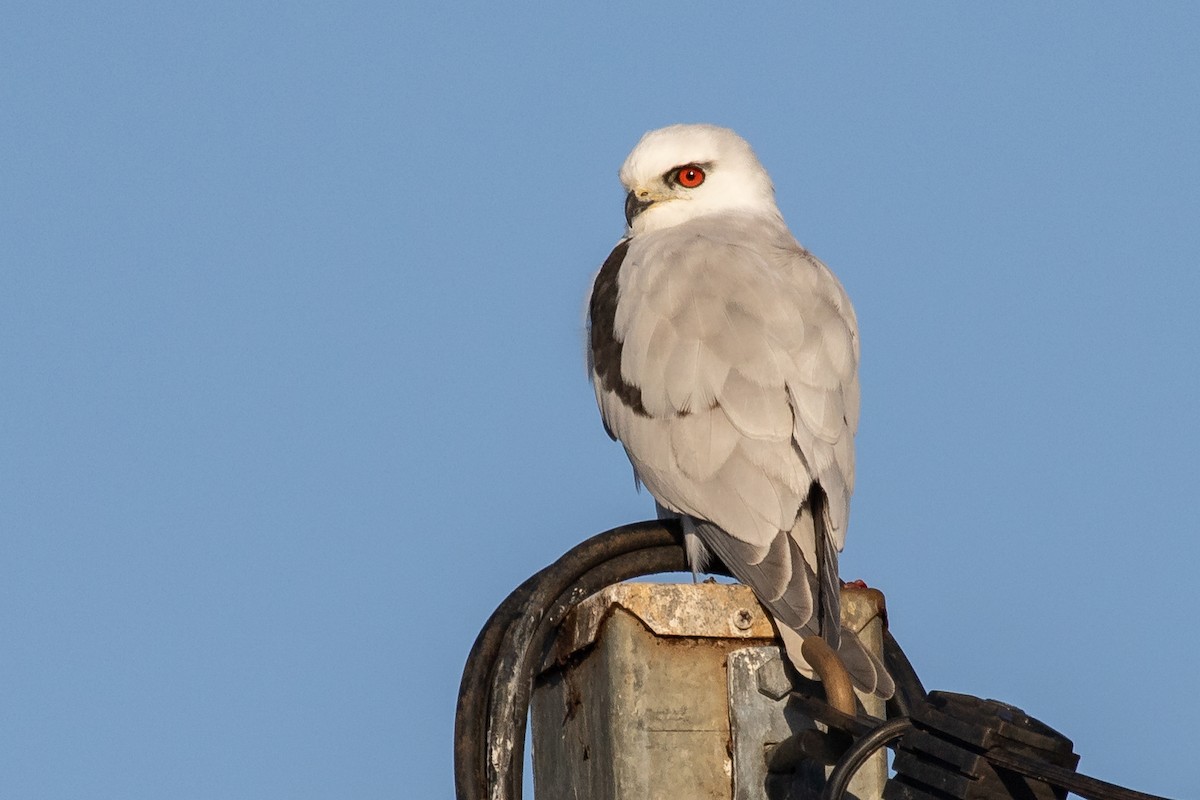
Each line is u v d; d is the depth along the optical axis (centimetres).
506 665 754
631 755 745
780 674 761
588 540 826
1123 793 608
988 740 653
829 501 985
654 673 753
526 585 791
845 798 753
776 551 959
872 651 873
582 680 781
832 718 725
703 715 754
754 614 769
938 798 659
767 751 752
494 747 738
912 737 670
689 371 1032
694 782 745
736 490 983
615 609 757
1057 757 662
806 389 1016
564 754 795
